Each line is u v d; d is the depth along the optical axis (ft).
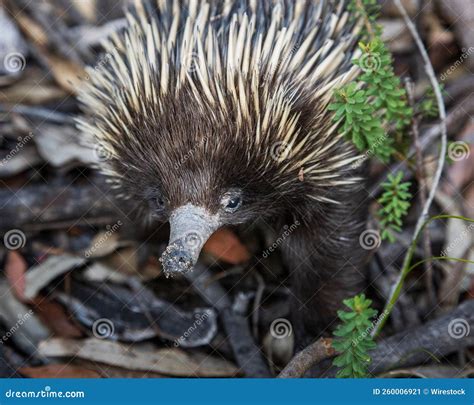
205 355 3.54
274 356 3.57
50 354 3.51
